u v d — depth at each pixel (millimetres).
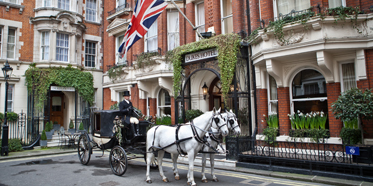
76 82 16953
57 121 18281
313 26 7531
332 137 7910
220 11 11938
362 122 7395
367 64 7469
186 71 12289
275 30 8195
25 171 8656
